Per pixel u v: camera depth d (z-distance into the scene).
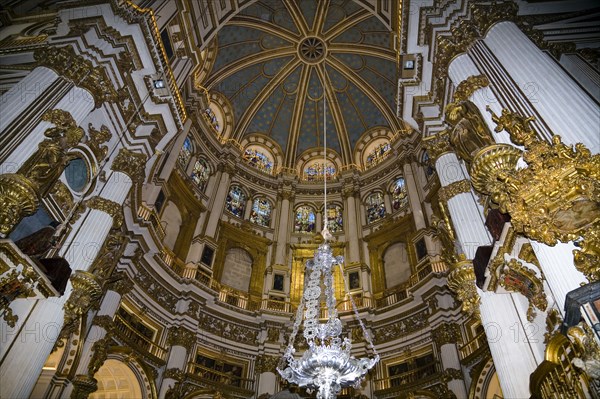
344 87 30.27
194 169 24.81
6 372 8.27
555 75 7.51
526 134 6.57
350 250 24.17
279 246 24.80
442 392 15.59
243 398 18.03
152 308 17.77
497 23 9.36
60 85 9.84
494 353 8.54
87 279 9.90
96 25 10.99
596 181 5.67
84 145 10.73
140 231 17.08
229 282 22.41
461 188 11.16
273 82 29.89
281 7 27.28
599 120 6.49
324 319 20.70
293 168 29.67
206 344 18.97
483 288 9.21
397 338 19.08
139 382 15.52
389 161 26.95
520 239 7.92
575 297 5.02
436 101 12.87
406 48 12.52
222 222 23.92
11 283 8.20
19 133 8.55
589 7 9.67
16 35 12.09
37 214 9.26
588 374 4.71
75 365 12.86
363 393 17.80
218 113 28.72
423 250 21.19
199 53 16.50
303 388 17.42
